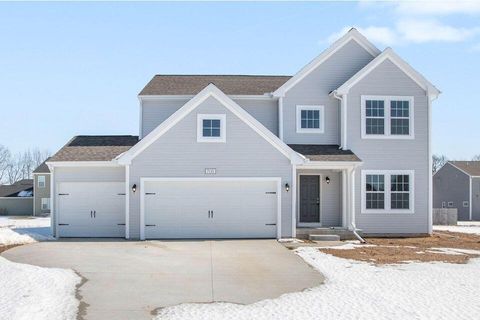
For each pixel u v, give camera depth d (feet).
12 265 48.91
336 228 73.82
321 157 73.72
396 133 78.13
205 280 43.32
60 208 73.46
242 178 70.49
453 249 63.98
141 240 69.10
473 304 35.37
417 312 33.24
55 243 65.72
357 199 77.25
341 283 42.11
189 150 70.49
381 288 40.27
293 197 70.85
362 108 77.56
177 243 65.82
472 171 174.91
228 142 70.64
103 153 75.51
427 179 78.38
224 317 32.07
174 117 70.38
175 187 70.85
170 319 31.55
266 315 32.55
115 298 36.88
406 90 78.33
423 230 77.97
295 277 44.68
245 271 47.24
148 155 70.28
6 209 191.93
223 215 71.10
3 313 32.07
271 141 70.79
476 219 171.42
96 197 73.41
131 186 70.03
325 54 80.12
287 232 70.95
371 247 64.28
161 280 43.16
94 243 65.72
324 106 79.97
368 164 77.56
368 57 80.69
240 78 91.81
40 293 37.50
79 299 36.35
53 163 72.54
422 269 48.55
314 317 32.09
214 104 70.74
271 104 82.02
